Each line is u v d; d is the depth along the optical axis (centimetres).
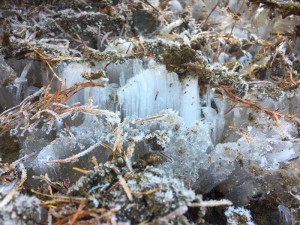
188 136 17
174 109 19
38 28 24
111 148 16
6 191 15
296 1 27
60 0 27
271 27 27
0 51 22
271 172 17
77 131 18
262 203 18
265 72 23
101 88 19
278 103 20
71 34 24
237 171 17
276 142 18
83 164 17
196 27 26
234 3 29
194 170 17
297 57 24
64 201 14
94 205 14
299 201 17
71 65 20
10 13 27
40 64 22
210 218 17
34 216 14
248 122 19
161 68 19
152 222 13
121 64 20
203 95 20
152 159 16
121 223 13
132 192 14
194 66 19
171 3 29
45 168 17
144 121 18
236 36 27
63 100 19
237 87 20
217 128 19
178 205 13
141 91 19
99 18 25
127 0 27
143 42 21
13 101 21
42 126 19
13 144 19
